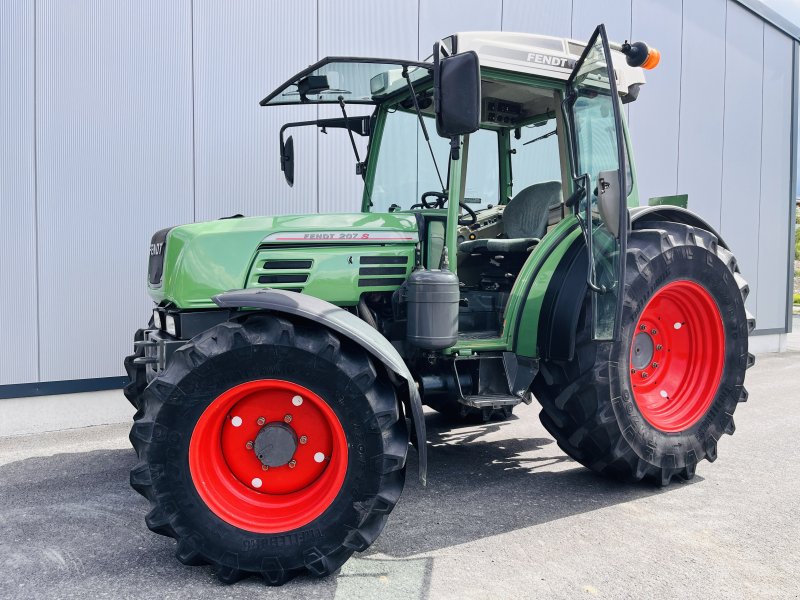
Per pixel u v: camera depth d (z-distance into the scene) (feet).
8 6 13.98
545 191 11.45
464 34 9.54
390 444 7.58
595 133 9.55
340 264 9.50
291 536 7.36
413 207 11.90
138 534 8.87
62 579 7.50
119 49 15.21
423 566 7.80
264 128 17.22
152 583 7.40
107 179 15.20
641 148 25.32
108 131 15.17
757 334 30.30
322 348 7.45
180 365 7.44
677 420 10.96
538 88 10.51
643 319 11.07
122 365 15.58
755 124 30.04
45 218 14.55
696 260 10.75
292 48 17.47
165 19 15.74
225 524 7.37
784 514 9.53
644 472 10.33
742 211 29.68
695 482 11.05
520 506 9.87
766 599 6.99
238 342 7.43
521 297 10.10
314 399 7.55
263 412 7.86
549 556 8.07
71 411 15.02
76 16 14.66
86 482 11.12
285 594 7.13
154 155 15.78
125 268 15.53
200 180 16.43
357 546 7.47
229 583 7.38
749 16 29.25
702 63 27.35
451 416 15.39
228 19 16.55
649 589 7.20
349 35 18.25
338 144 18.30
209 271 8.95
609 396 9.84
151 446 7.30
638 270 10.10
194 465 7.42
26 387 14.49
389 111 11.82
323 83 10.93
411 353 10.25
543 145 11.56
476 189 12.31
